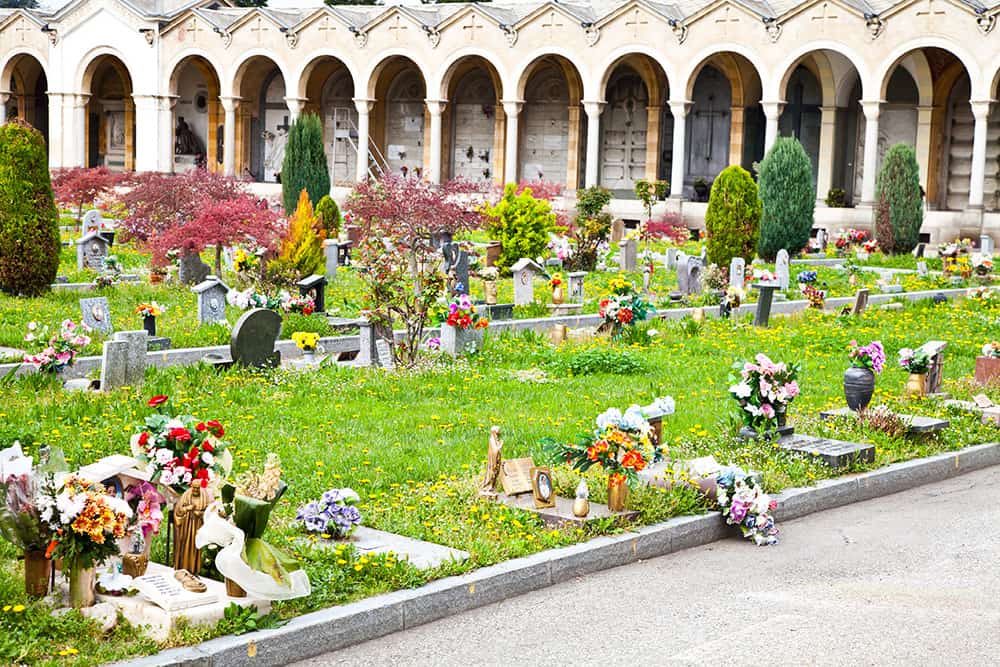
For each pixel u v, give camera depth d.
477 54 56.88
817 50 50.78
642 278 34.38
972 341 24.36
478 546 10.23
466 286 28.02
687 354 21.78
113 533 8.49
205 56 61.66
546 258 35.84
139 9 62.41
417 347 19.56
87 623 8.19
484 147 62.47
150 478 9.10
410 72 63.50
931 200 53.72
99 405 15.08
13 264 25.48
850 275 36.44
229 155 61.53
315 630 8.51
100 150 68.75
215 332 21.77
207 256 35.38
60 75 64.44
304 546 9.91
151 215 35.72
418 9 58.66
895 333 24.98
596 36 54.38
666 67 53.22
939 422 15.59
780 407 14.30
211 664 7.97
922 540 11.73
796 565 10.85
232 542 8.51
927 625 9.30
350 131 64.50
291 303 24.05
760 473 12.66
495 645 8.76
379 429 14.59
